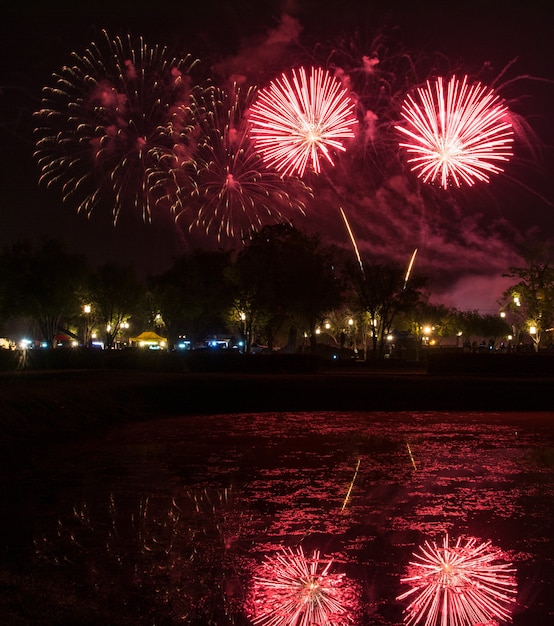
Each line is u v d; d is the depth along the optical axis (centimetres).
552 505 1380
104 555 1052
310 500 1427
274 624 805
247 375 4409
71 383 3262
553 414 3203
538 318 6538
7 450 2086
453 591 905
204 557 1046
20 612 797
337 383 3866
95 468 1800
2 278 7406
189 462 1895
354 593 898
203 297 8662
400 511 1331
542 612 843
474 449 2139
